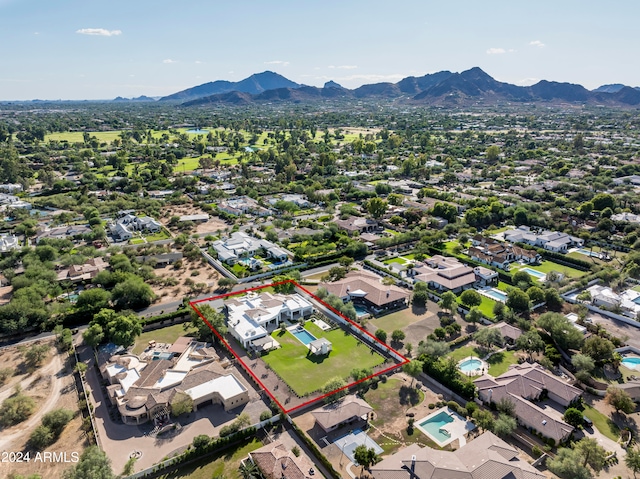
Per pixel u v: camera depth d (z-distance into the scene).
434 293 161.38
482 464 80.56
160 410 100.69
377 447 91.38
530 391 104.44
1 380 112.56
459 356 124.19
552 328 128.38
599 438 94.25
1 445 92.00
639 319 144.00
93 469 79.00
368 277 170.62
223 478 84.38
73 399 106.38
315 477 83.75
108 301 150.25
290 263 192.88
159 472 85.62
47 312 138.75
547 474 85.38
